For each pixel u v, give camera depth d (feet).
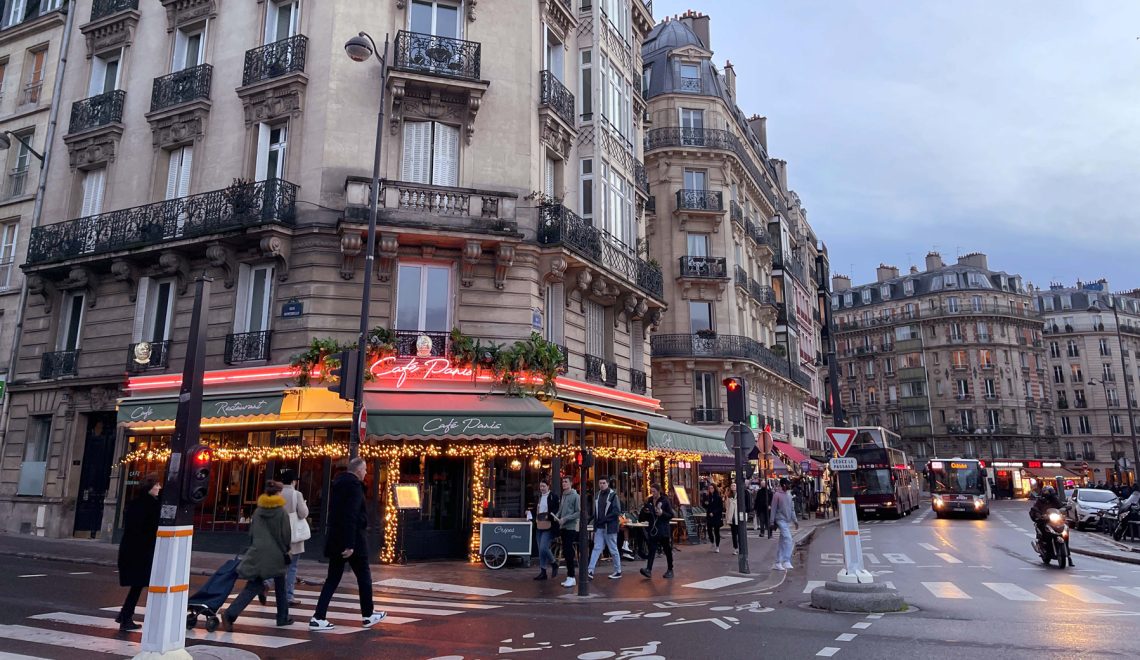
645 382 76.95
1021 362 279.08
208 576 42.50
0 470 66.44
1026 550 63.87
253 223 53.78
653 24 88.12
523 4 63.31
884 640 25.95
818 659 23.08
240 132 59.88
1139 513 73.82
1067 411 301.02
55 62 75.00
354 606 33.24
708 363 108.47
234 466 55.26
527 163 60.29
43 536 62.08
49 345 66.08
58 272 65.57
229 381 53.42
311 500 51.70
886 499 120.26
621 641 25.86
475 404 50.98
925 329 282.77
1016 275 292.20
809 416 165.37
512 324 56.29
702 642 25.71
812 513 123.34
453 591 38.17
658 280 78.89
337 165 55.62
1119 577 45.29
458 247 55.83
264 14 61.52
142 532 26.91
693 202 112.47
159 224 59.47
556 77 68.85
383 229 52.90
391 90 57.52
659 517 44.65
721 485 99.19
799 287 168.45
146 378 57.11
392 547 49.62
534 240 58.13
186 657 20.04
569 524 40.63
